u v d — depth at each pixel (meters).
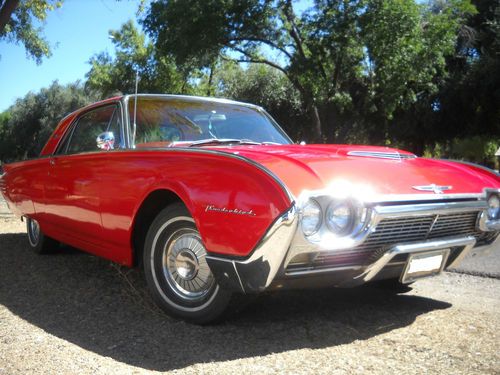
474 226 3.37
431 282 4.46
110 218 3.53
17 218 8.21
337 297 3.80
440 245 3.08
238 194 2.67
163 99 4.18
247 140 4.02
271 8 20.12
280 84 29.14
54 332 2.92
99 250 3.87
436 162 3.71
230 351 2.68
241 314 3.29
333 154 3.21
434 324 3.21
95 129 4.27
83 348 2.69
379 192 2.79
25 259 4.92
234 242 2.65
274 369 2.46
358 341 2.88
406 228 2.95
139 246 3.49
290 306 3.51
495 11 22.97
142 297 3.62
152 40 21.73
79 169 3.91
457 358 2.64
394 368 2.50
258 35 21.03
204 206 2.79
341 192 2.67
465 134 25.33
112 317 3.20
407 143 27.52
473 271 4.89
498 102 23.16
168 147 3.18
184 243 3.09
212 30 20.16
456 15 21.23
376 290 4.06
